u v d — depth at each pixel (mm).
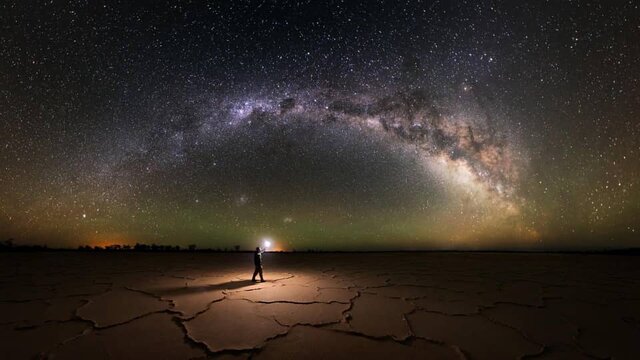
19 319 4242
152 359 3094
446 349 3391
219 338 3625
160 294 5676
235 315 4453
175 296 5520
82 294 5656
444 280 7379
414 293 5926
